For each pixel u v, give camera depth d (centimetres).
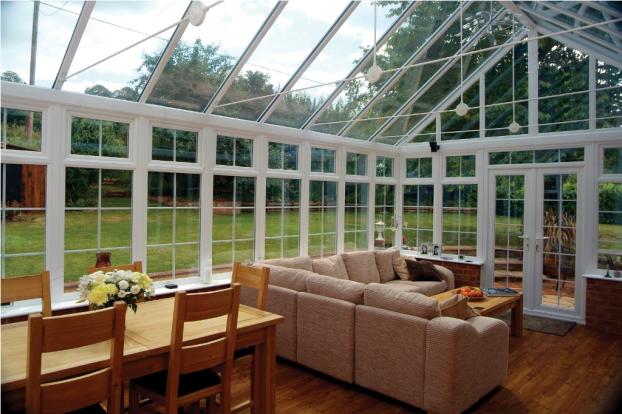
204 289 461
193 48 404
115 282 261
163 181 448
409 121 695
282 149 565
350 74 523
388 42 497
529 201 617
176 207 459
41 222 367
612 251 550
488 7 497
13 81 352
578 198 575
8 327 259
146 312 299
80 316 190
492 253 652
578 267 574
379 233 710
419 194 736
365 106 600
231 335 256
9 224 350
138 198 423
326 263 549
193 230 475
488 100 639
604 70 541
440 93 647
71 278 386
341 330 358
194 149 475
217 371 286
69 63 360
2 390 183
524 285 620
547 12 461
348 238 665
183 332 257
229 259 507
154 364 232
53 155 369
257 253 531
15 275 354
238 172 508
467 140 671
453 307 345
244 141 521
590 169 562
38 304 365
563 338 506
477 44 568
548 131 599
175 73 418
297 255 587
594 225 560
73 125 386
